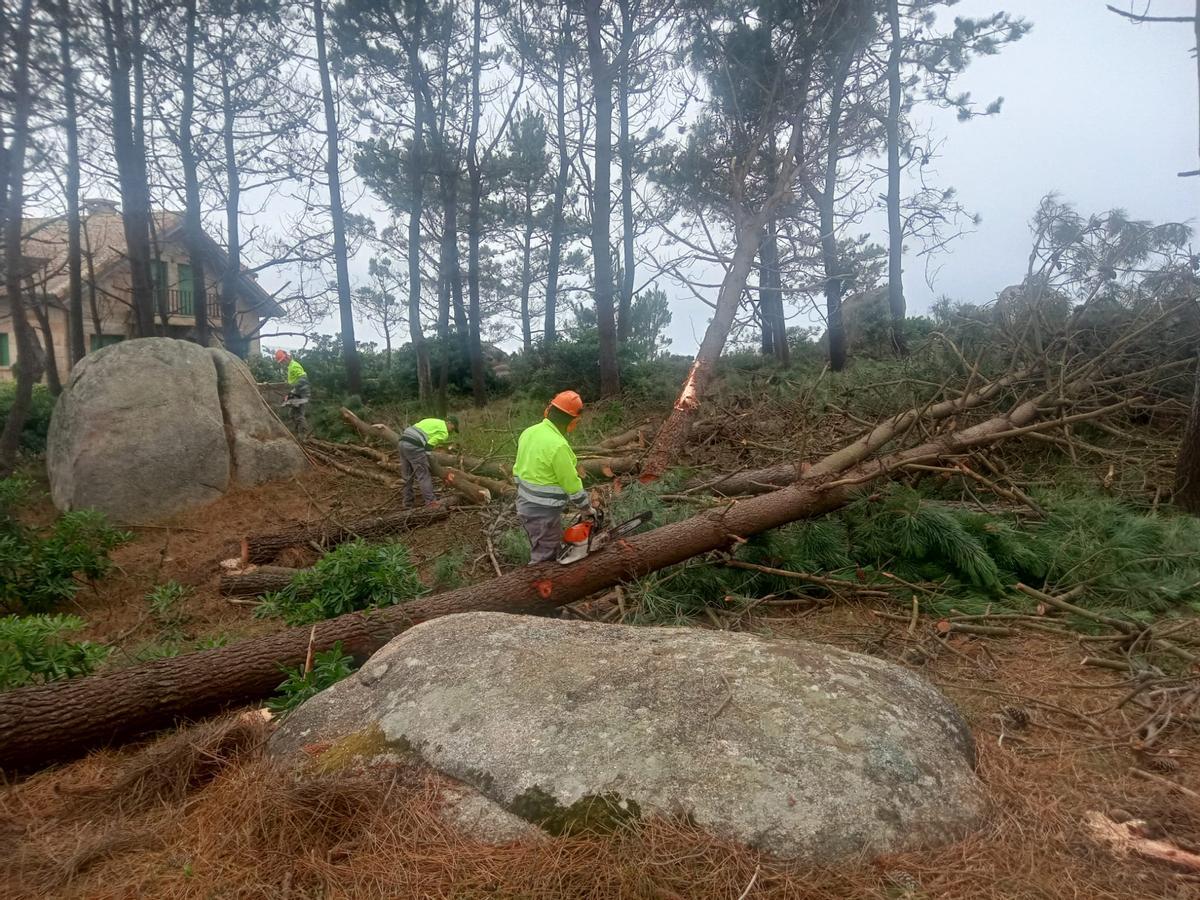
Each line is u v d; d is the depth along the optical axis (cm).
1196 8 724
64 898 292
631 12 1565
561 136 2352
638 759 292
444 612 522
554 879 258
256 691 471
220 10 1574
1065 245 920
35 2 1102
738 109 1324
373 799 303
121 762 416
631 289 2173
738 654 348
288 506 1023
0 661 464
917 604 572
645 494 722
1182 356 888
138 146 1506
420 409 1698
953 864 262
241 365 1143
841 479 644
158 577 799
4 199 1028
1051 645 512
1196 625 519
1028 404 791
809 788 276
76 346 1480
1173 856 275
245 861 294
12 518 843
